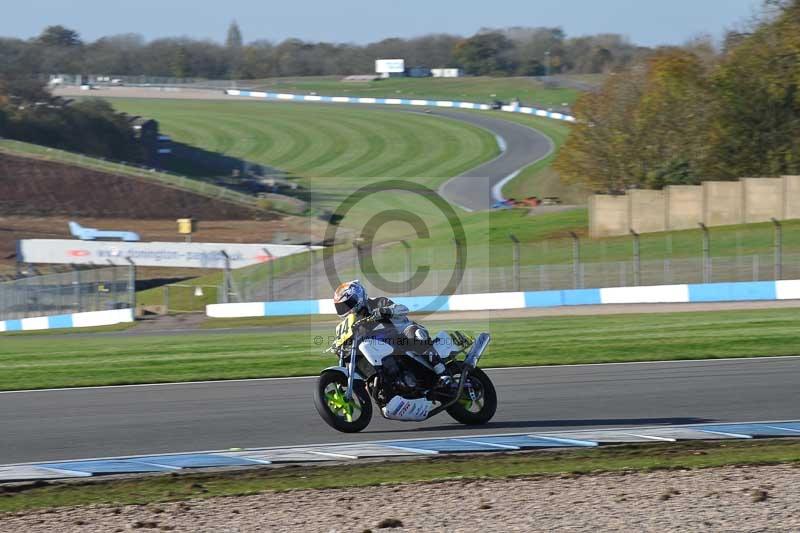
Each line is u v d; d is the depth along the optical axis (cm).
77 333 11706
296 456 3462
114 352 7675
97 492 3011
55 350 8219
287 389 5156
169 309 13800
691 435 3722
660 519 2567
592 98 19875
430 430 3938
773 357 5956
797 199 14438
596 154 19212
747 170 17900
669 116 18588
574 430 3875
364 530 2511
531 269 11856
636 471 3138
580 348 6700
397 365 3794
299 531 2522
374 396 3791
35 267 18812
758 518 2564
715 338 7019
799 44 17562
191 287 14688
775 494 2820
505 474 3147
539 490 2909
